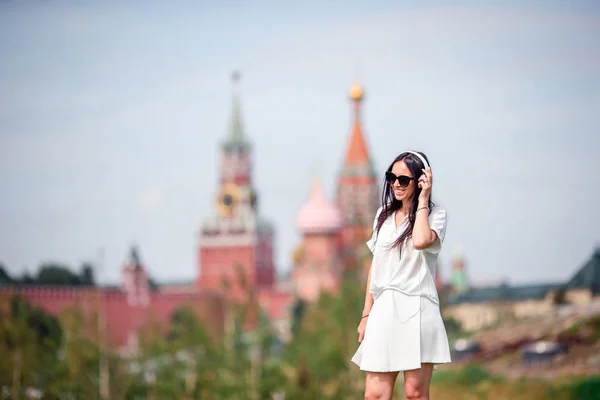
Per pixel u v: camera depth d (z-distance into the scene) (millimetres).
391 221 9328
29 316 88375
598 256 118750
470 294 114438
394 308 9039
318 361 86312
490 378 71750
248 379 86875
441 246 9078
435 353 8992
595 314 87125
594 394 65625
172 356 88062
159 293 177375
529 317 101812
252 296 102188
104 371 79188
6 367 75125
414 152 9312
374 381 9172
